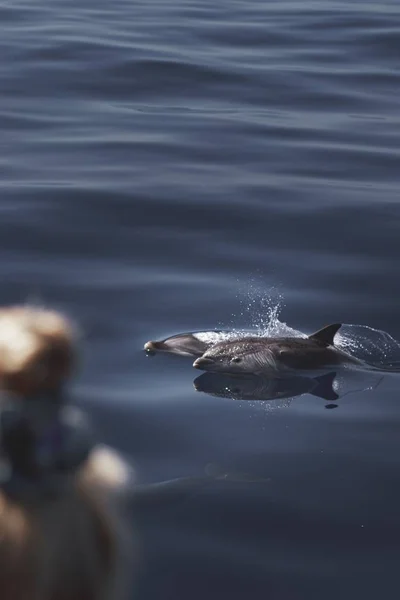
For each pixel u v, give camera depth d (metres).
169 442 8.59
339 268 12.88
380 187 16.11
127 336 10.83
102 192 15.28
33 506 2.75
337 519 7.41
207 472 8.07
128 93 21.23
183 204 14.98
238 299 11.91
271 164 17.16
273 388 9.78
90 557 2.76
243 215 14.66
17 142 17.89
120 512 2.99
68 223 14.05
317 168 17.02
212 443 8.59
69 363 2.86
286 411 9.29
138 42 24.95
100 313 11.36
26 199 14.90
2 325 2.87
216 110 20.25
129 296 11.84
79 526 2.76
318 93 21.59
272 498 7.67
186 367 10.15
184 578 6.62
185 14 28.80
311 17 28.77
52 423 2.78
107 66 22.78
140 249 13.34
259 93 21.47
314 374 10.15
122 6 29.75
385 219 14.59
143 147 17.80
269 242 13.73
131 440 8.60
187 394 9.55
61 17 27.75
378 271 12.78
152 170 16.56
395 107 20.83
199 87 21.75
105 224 14.11
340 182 16.31
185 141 18.25
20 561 2.69
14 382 2.80
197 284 12.29
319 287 12.33
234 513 7.43
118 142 18.06
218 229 14.14
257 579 6.65
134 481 7.86
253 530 7.23
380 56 24.75
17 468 2.76
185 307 11.62
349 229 14.21
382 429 8.96
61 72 22.31
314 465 8.24
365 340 10.99
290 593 6.52
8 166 16.53
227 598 6.44
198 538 7.08
